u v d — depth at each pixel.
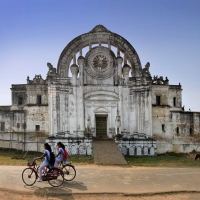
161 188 19.88
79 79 49.31
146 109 49.56
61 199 17.03
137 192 18.80
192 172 26.28
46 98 54.09
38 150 51.03
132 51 51.28
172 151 52.56
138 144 48.03
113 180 22.03
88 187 19.52
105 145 42.88
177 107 58.94
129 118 49.69
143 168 30.08
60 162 21.03
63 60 49.78
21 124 52.06
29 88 54.44
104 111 49.59
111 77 50.38
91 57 50.22
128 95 50.06
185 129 54.16
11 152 49.47
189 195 18.66
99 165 33.25
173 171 26.92
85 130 48.38
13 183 19.83
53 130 47.59
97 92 49.62
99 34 50.88
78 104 48.88
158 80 56.94
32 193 17.78
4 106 56.59
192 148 54.06
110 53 50.66
